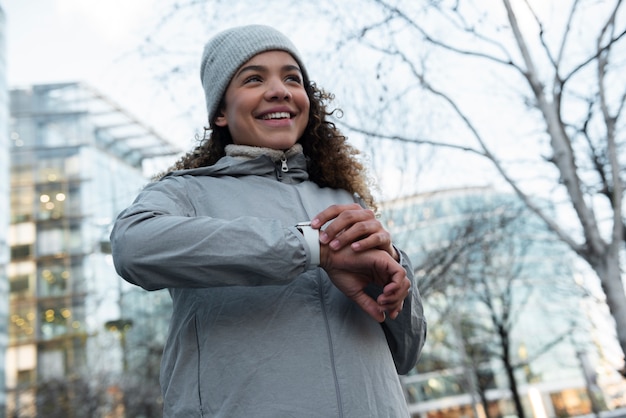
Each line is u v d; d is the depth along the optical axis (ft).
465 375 62.18
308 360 4.10
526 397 112.47
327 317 4.34
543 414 107.04
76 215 108.37
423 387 115.14
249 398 3.98
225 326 4.22
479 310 71.82
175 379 4.31
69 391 77.71
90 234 105.91
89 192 109.50
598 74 14.40
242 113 5.24
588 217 14.10
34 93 116.47
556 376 112.78
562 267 58.03
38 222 110.73
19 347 102.68
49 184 112.16
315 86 6.47
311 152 6.11
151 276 3.97
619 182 14.11
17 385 92.99
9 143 112.78
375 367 4.32
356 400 4.07
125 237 4.05
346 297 4.51
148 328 64.13
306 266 4.11
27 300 106.32
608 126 14.38
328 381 4.07
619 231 13.88
